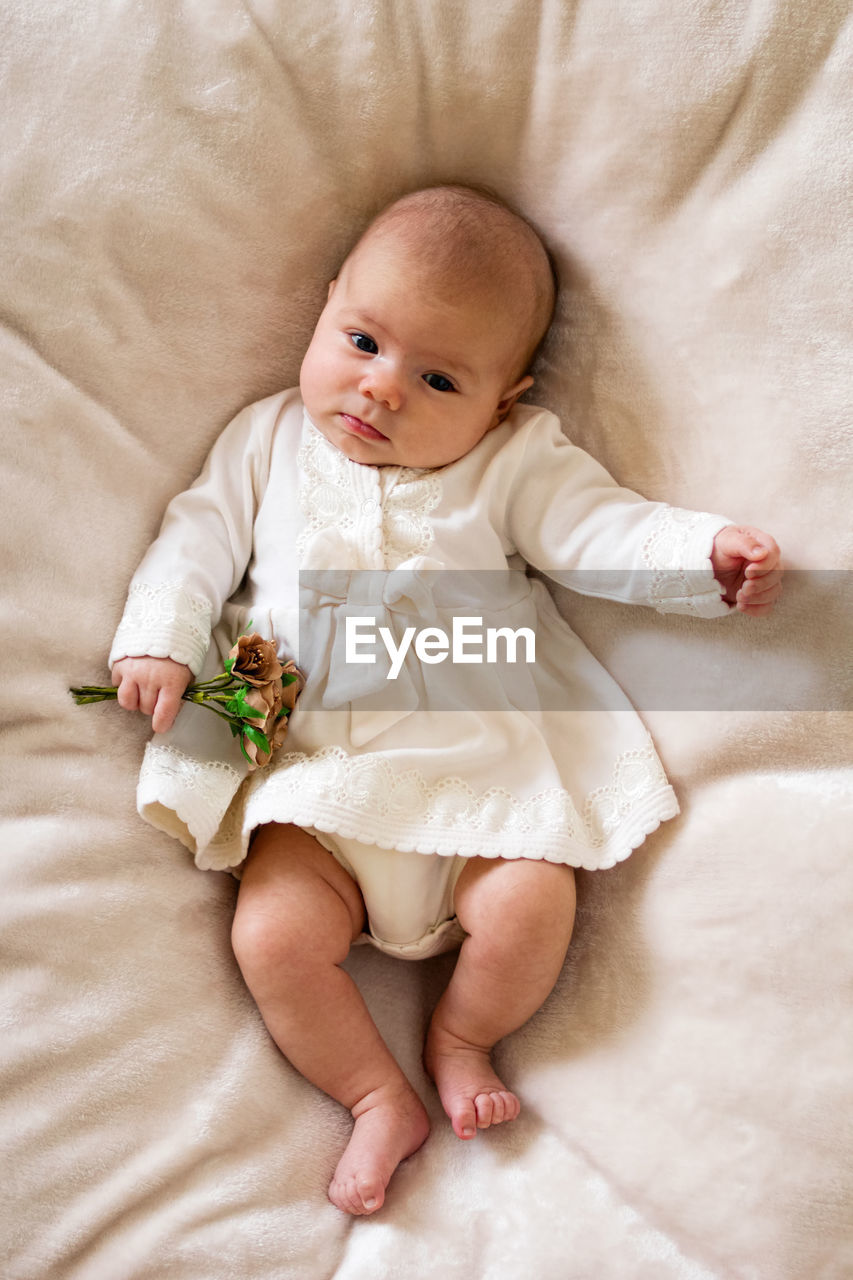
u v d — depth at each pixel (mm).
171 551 1313
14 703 1266
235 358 1410
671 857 1274
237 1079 1214
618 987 1260
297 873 1241
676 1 1241
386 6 1303
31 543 1287
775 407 1254
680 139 1273
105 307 1323
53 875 1230
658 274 1318
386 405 1289
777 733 1255
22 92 1279
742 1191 1110
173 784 1209
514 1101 1236
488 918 1230
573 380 1416
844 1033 1126
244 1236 1138
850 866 1163
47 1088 1163
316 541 1298
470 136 1371
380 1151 1186
